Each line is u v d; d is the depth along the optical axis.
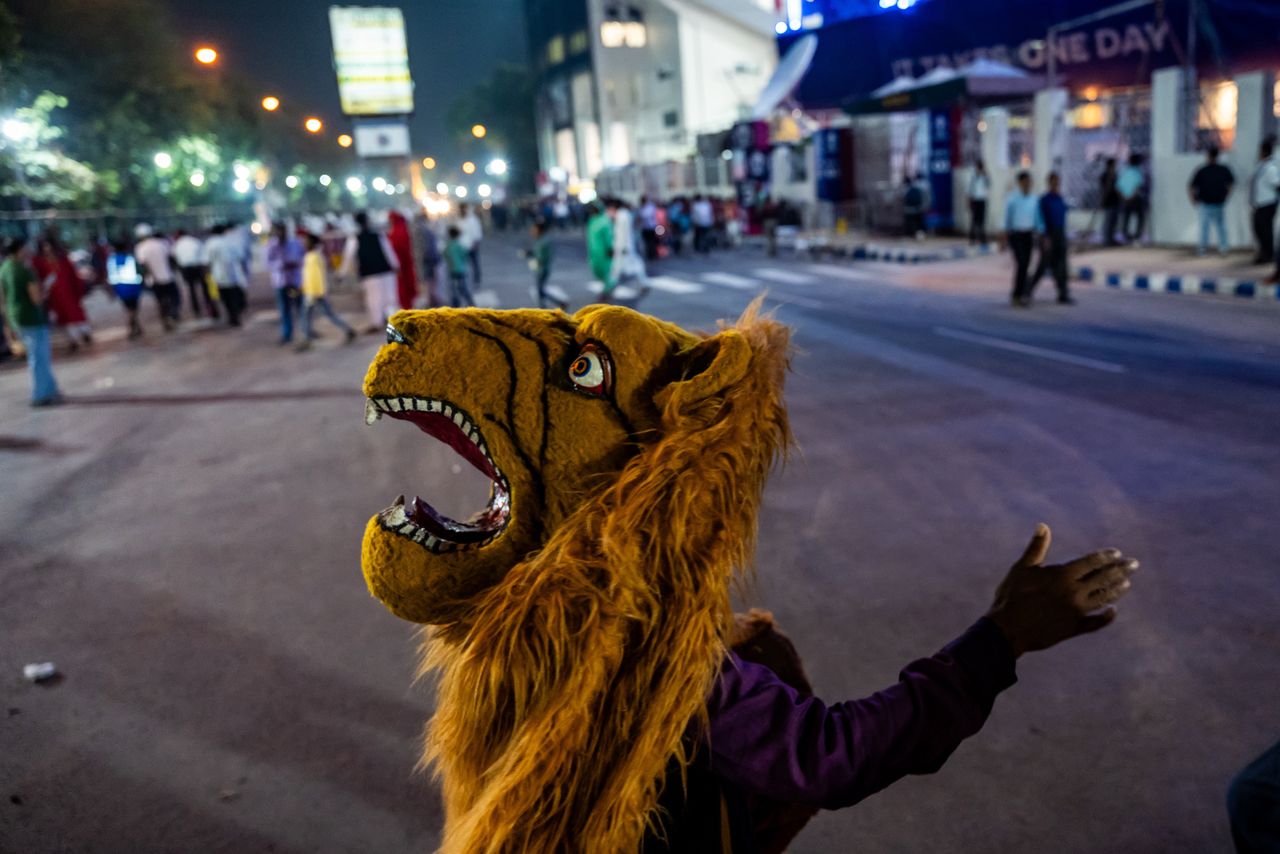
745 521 1.05
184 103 39.03
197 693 3.86
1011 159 21.91
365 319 15.87
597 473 1.08
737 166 30.14
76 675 4.07
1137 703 3.36
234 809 3.11
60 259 14.59
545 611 1.00
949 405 7.49
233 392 10.26
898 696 1.01
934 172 21.12
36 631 4.54
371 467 7.02
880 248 19.06
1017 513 5.18
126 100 34.03
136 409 9.70
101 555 5.54
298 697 3.78
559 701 0.99
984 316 11.58
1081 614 1.03
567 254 27.88
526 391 1.08
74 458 7.85
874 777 0.99
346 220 37.09
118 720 3.69
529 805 0.98
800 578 4.55
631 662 1.00
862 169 24.91
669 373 1.13
